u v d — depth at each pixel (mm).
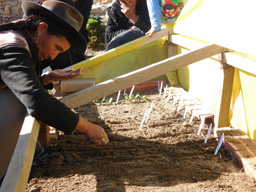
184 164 2725
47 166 2701
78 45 2236
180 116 3748
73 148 3002
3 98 2049
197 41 3844
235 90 3273
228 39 2812
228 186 2367
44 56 2154
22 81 1753
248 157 2676
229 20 2967
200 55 3086
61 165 2738
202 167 2674
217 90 3471
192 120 3596
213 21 3258
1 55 1796
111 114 3951
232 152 2826
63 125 1886
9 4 11664
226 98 3256
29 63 1828
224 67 3166
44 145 2975
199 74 4078
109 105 4320
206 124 3512
